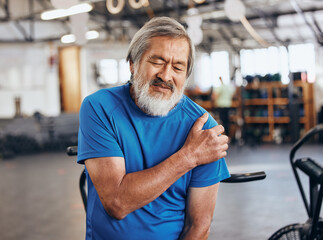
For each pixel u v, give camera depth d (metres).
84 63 13.73
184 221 1.19
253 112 12.20
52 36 13.02
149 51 1.08
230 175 1.23
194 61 1.15
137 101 1.14
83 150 1.12
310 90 11.52
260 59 12.69
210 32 13.21
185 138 1.15
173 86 1.09
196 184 1.16
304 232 1.45
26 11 11.88
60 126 12.48
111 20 11.57
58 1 2.69
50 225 3.49
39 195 4.85
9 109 13.68
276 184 5.05
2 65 13.50
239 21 12.01
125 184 1.04
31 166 7.86
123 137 1.12
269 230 3.19
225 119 10.90
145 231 1.12
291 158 1.69
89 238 1.19
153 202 1.14
